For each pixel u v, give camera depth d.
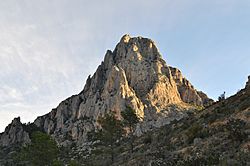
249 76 54.38
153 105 145.75
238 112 33.75
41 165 57.50
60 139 143.25
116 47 189.25
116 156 58.25
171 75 178.50
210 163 18.94
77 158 84.94
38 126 184.00
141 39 192.50
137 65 168.00
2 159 110.12
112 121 68.62
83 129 137.88
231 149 21.33
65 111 178.50
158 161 27.05
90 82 187.00
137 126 116.31
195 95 180.88
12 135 170.50
